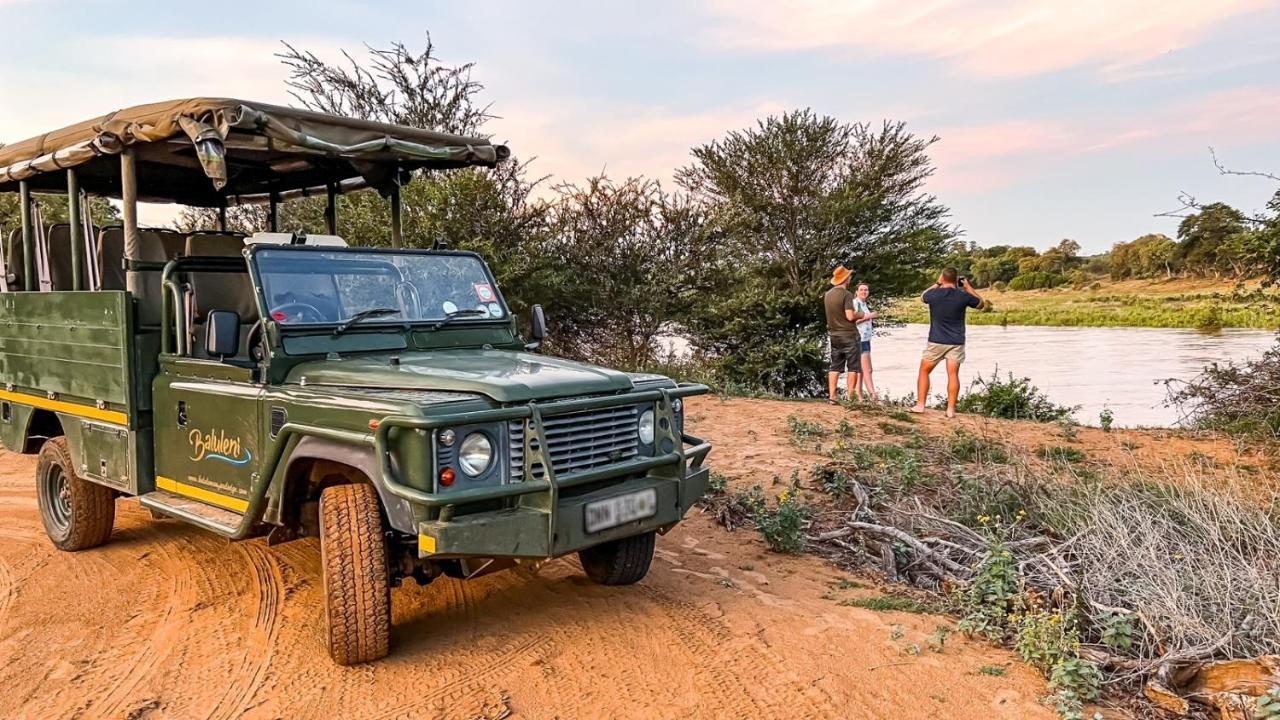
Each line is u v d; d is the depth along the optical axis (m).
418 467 3.77
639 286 17.88
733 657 4.34
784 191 21.44
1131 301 55.44
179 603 5.19
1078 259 89.56
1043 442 9.78
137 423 5.48
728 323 18.81
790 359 18.53
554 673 4.16
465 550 3.78
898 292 22.03
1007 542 5.74
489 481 3.94
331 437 4.05
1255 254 11.39
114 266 6.46
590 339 18.34
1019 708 3.85
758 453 8.82
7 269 7.26
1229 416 11.30
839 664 4.27
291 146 5.16
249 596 5.27
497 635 4.61
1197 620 4.52
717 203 19.94
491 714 3.78
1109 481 6.96
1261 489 7.31
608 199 17.75
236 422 4.79
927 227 21.75
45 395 6.38
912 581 5.69
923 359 11.42
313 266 5.21
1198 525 5.70
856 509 6.81
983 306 11.13
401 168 6.66
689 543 6.24
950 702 3.90
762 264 21.30
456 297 5.83
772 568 5.74
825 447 9.12
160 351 5.54
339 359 4.96
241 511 4.82
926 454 8.82
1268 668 3.99
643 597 5.16
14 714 3.91
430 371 4.42
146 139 5.14
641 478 4.59
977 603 4.86
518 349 5.92
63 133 5.99
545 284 15.86
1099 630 4.73
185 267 5.57
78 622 4.95
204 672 4.27
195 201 7.82
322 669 4.23
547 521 4.01
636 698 3.92
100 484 5.85
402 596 5.19
